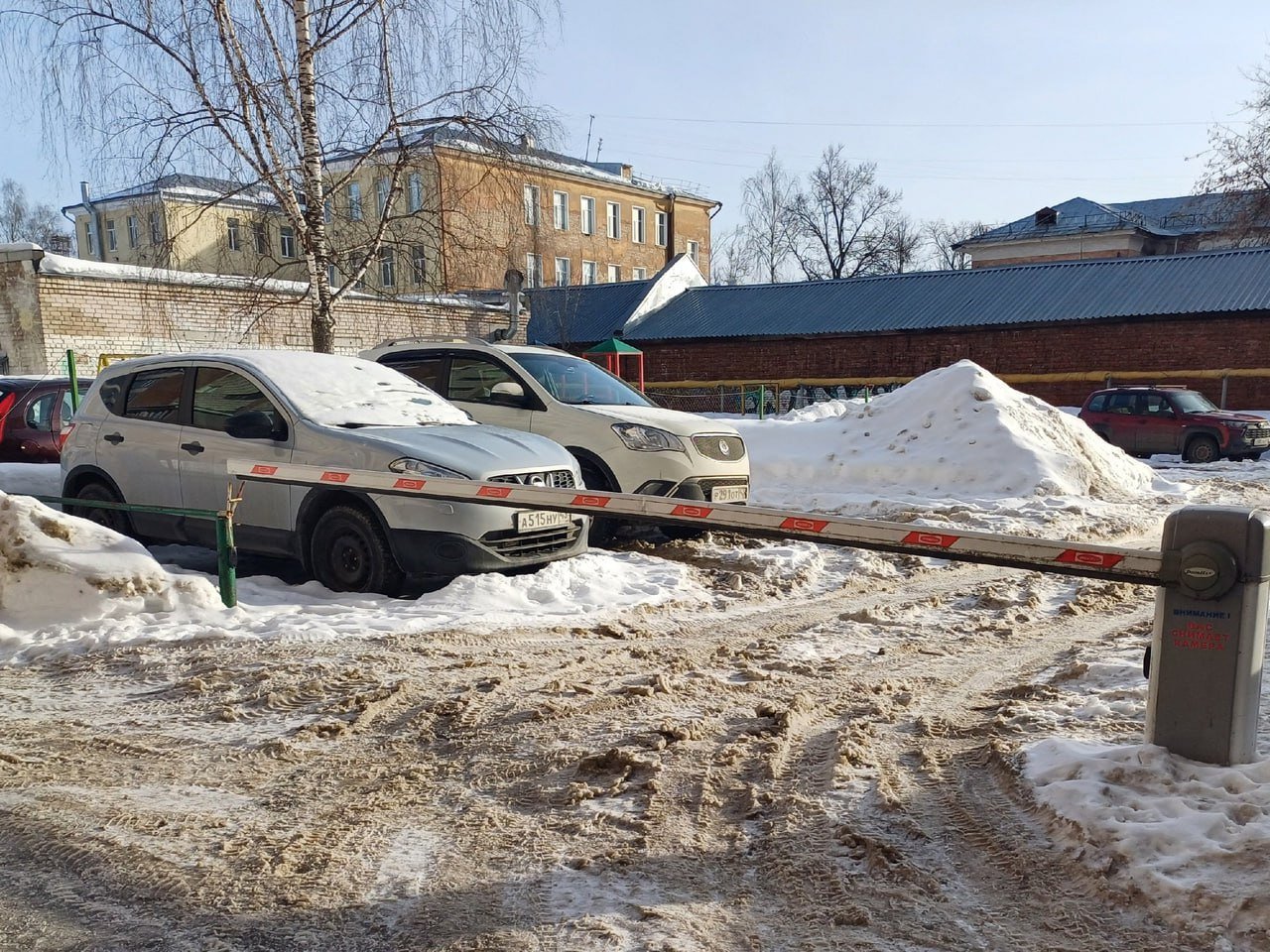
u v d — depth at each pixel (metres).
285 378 7.31
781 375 32.16
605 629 5.76
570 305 35.97
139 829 3.31
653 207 57.34
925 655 5.38
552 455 7.06
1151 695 3.45
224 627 5.79
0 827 3.34
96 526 6.34
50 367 17.52
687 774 3.67
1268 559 3.21
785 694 4.64
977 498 11.30
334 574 6.71
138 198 14.74
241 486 7.01
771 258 62.84
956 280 32.00
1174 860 2.78
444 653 5.27
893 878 2.86
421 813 3.41
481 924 2.67
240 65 12.87
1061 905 2.71
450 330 24.86
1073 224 49.31
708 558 8.03
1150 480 13.13
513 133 14.14
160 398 7.70
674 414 9.34
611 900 2.78
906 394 13.72
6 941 2.66
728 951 2.51
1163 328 26.50
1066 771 3.40
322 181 14.19
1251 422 17.88
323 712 4.44
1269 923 2.47
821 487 12.53
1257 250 28.27
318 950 2.58
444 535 6.30
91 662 5.20
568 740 4.03
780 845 3.09
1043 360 28.30
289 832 3.28
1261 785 3.11
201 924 2.72
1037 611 6.44
